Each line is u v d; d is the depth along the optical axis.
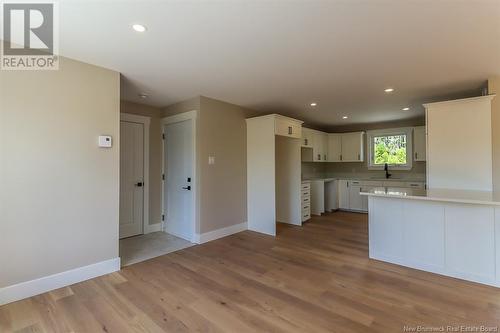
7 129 2.18
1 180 2.15
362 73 2.97
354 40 2.21
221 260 3.14
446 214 2.65
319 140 6.35
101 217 2.73
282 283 2.52
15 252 2.21
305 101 4.24
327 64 2.72
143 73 2.94
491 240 2.42
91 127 2.66
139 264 3.02
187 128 4.06
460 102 3.24
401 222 2.93
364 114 5.30
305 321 1.90
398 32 2.08
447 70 2.88
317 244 3.76
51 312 2.03
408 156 5.90
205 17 1.86
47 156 2.38
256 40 2.21
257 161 4.50
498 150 3.04
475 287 2.39
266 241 3.91
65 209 2.49
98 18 1.85
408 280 2.55
